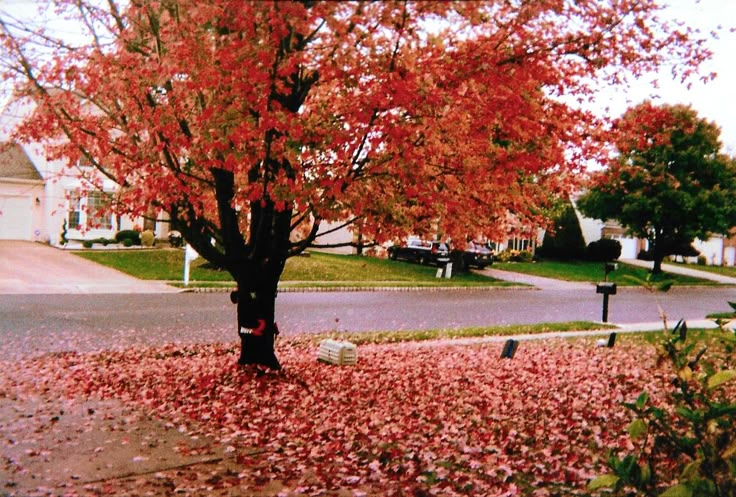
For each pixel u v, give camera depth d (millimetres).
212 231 9852
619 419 7965
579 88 8094
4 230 34312
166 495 5379
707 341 4789
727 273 50656
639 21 7039
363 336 15359
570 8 6832
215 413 7898
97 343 13312
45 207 34625
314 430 7336
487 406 8586
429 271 33594
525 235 11008
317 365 11484
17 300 18641
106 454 6375
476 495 5590
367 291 25844
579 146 8484
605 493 5379
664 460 5945
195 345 13539
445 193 8406
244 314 10227
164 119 7914
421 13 6000
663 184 37312
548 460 6391
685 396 4133
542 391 9523
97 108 10016
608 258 47688
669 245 41844
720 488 3824
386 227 8828
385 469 6203
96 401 8422
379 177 8383
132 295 21031
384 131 6941
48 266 26562
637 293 31562
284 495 5449
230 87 7262
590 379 10539
